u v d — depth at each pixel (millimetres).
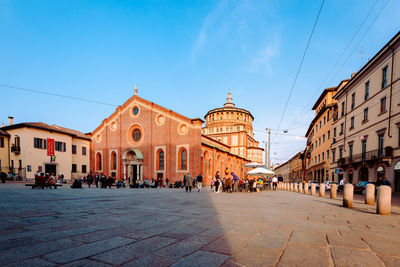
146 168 34000
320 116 38688
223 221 5234
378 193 7238
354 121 25750
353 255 3061
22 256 2750
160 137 33562
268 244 3480
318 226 4941
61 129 37781
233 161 47938
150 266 2527
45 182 16734
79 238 3592
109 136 38969
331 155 32656
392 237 4125
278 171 113438
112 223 4770
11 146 32031
